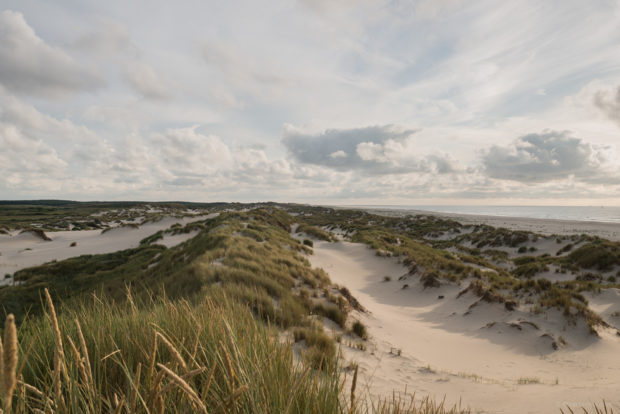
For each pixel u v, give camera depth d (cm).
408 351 957
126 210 11019
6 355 60
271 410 162
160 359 224
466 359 983
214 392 165
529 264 2469
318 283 1438
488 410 530
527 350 1066
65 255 3428
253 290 945
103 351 235
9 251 3650
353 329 1002
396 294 1978
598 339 1063
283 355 210
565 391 614
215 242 1975
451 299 1688
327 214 11088
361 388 555
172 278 1236
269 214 5359
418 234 5597
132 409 121
